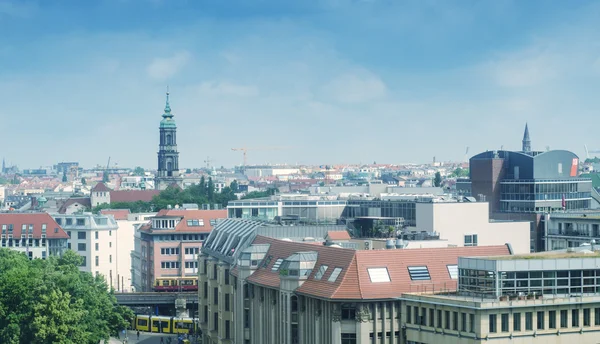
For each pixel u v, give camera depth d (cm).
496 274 13462
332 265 15925
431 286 15388
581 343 13438
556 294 13612
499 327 13000
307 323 16162
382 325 15075
